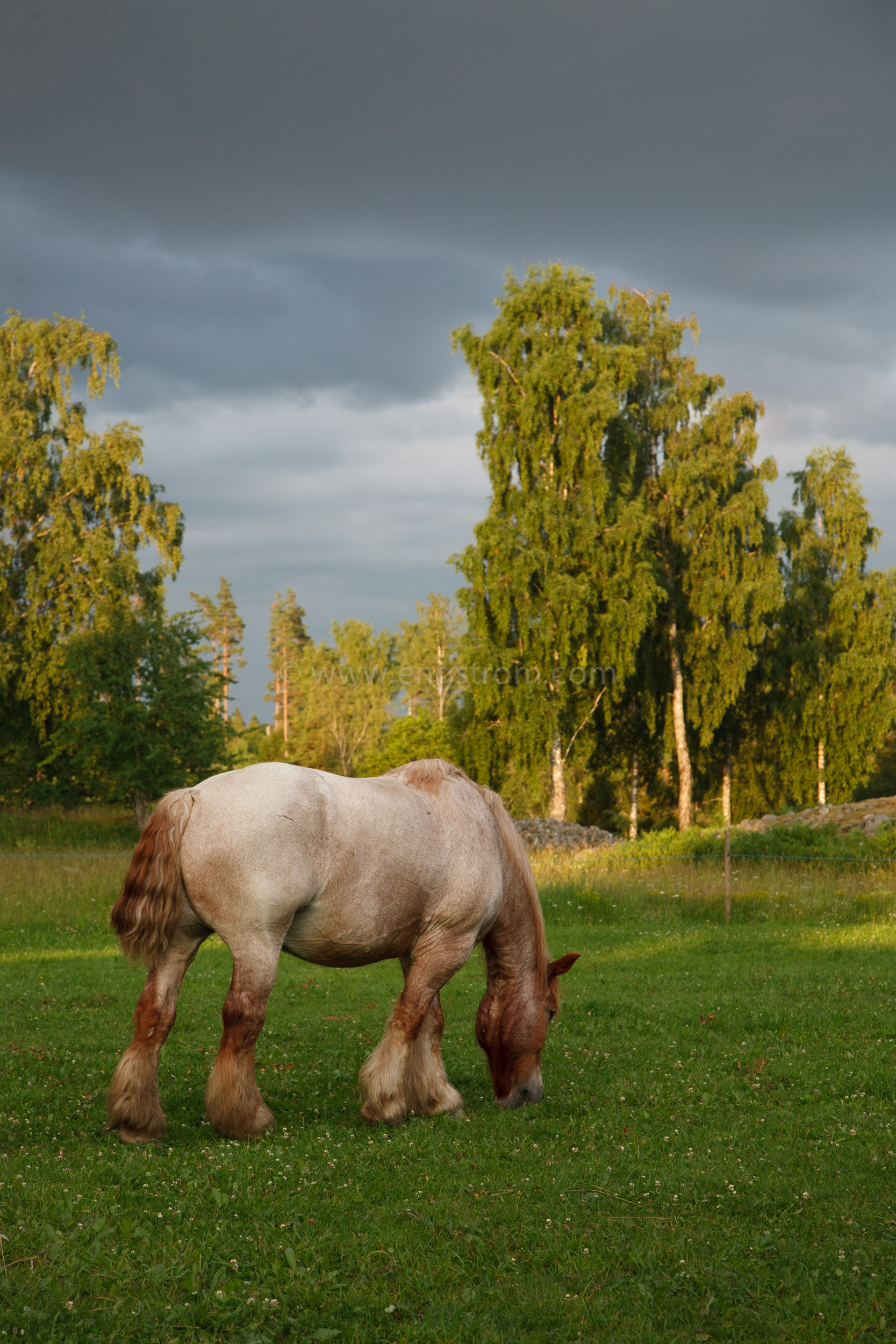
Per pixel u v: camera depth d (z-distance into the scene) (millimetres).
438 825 5848
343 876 5387
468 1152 5113
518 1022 6289
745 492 40281
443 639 73875
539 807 48750
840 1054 7523
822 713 42281
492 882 6023
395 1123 5648
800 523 44938
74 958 12750
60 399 42656
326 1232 3941
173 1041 7992
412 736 50375
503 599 36969
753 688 45500
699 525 40844
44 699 39250
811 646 42688
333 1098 6312
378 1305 3406
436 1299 3473
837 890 17438
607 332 44031
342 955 5586
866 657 41875
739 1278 3654
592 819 50125
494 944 6348
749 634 40031
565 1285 3633
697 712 42094
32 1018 8742
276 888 5141
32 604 40406
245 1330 3195
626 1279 3680
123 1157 4730
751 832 22734
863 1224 4211
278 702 97312
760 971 11500
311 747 69375
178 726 32594
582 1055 7590
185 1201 4191
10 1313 3203
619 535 37062
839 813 25172
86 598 39969
